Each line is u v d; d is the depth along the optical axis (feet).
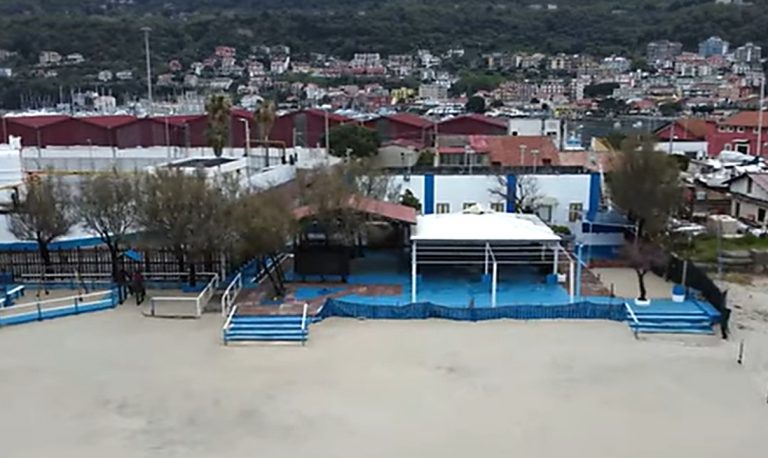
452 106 474.08
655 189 123.95
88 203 104.42
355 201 106.83
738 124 255.50
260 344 83.10
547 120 270.05
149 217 101.24
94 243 119.24
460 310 91.71
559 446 59.72
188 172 111.55
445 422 63.93
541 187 135.74
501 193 135.13
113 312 94.94
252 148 210.59
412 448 59.41
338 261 108.17
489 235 102.17
